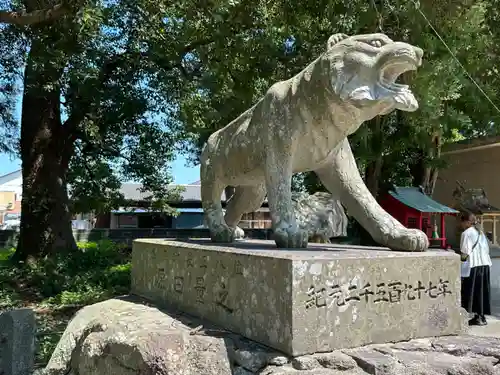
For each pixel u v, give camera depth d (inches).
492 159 365.1
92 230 700.0
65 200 468.8
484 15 249.1
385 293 99.7
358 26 242.8
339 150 124.7
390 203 310.3
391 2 244.1
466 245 233.6
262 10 281.3
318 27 279.7
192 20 298.2
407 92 102.4
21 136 462.9
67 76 376.5
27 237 449.1
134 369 95.0
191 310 124.8
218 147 143.0
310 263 91.3
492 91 262.1
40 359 181.5
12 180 1304.1
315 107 111.6
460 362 93.0
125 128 484.7
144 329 109.3
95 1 254.5
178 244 137.3
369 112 107.6
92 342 116.1
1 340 147.3
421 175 359.6
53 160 461.4
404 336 101.2
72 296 319.6
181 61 414.9
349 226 318.3
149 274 152.8
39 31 349.4
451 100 263.0
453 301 108.0
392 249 116.8
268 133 118.4
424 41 231.3
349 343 94.3
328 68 105.8
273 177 117.4
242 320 103.0
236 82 297.4
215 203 148.2
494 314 259.3
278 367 88.0
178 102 435.5
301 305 89.5
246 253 103.2
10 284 363.3
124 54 418.3
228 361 94.8
